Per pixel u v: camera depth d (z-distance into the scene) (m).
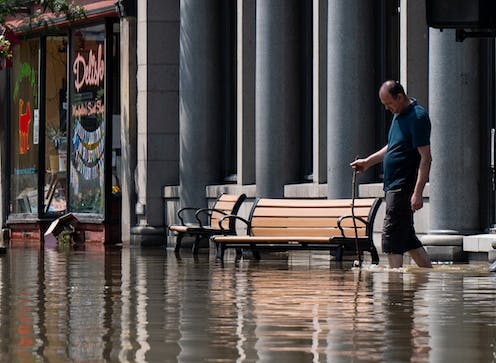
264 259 32.56
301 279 23.33
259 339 13.83
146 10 43.75
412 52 32.59
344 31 34.47
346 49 34.44
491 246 29.38
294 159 38.09
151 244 43.81
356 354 12.59
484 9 21.75
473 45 30.66
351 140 34.50
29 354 12.68
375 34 34.84
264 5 38.00
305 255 34.62
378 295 19.36
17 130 52.84
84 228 48.22
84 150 48.44
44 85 50.66
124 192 45.41
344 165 34.56
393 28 34.47
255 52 40.28
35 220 51.22
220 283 22.47
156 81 43.84
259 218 32.66
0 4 46.78
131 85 45.38
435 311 16.84
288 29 37.91
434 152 30.95
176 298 19.17
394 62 34.41
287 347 13.15
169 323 15.49
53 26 48.97
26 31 50.28
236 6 42.25
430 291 20.11
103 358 12.34
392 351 12.81
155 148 43.94
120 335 14.27
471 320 15.72
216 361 12.09
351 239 30.27
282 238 31.28
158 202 43.94
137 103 44.72
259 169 38.22
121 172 45.78
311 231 31.95
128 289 21.20
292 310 17.06
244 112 40.16
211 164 42.25
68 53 49.19
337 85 34.59
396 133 25.23
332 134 34.75
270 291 20.38
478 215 30.98
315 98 36.41
